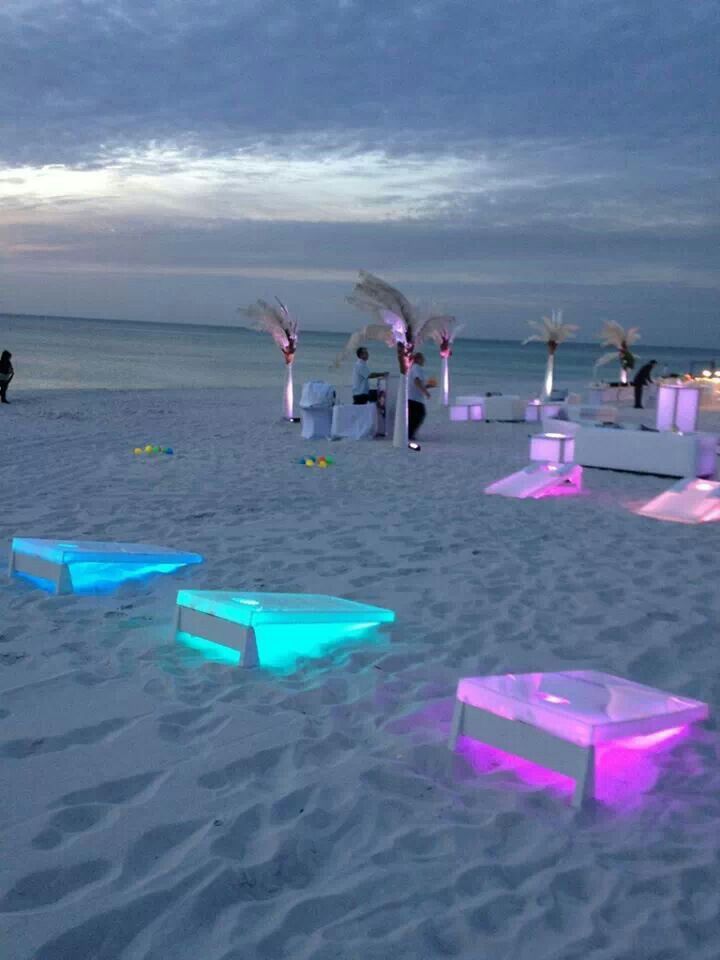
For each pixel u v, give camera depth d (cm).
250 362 5962
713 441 1301
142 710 416
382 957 254
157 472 1177
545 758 352
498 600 622
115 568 631
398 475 1212
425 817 331
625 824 331
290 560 716
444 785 357
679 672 496
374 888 287
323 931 265
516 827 327
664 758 389
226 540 783
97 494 997
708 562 750
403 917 272
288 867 298
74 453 1365
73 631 526
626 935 268
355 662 491
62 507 916
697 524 916
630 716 354
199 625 502
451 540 808
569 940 265
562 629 562
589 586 666
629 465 1326
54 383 3294
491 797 348
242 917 269
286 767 367
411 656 502
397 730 406
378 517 905
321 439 1630
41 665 470
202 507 936
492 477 1218
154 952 253
